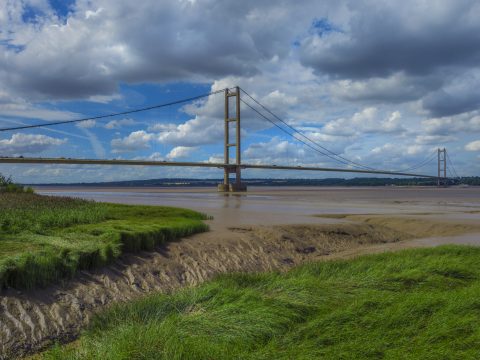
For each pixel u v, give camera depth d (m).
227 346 4.43
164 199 50.41
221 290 6.48
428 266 8.22
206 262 10.20
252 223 16.83
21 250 7.65
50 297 6.54
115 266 8.40
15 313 5.87
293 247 13.01
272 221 18.06
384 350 4.22
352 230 16.09
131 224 11.68
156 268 9.05
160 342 4.38
